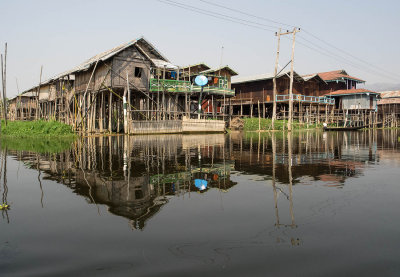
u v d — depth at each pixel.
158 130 24.78
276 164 8.51
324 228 3.42
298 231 3.32
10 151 11.76
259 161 9.11
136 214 3.95
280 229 3.38
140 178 6.36
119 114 29.52
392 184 5.79
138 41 27.95
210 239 3.10
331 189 5.37
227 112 46.78
